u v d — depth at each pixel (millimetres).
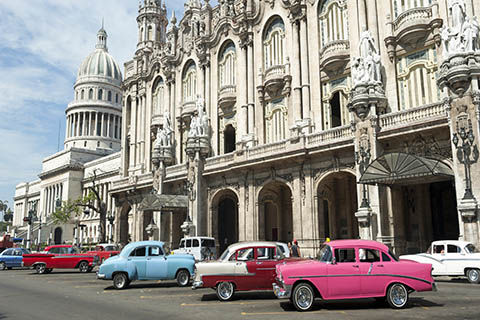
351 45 29578
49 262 29047
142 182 45406
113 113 111938
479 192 20391
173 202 37438
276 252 15875
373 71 26328
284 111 33844
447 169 21719
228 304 14125
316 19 32438
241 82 37344
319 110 31172
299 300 12570
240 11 38656
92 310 13062
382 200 24609
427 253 19969
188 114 42750
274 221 37875
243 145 35562
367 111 25781
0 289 19422
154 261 19500
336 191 32188
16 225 114812
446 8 25062
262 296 16219
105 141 107500
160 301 14992
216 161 36719
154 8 54688
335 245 13102
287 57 33750
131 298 15859
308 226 28750
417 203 26219
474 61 21281
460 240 19750
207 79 41469
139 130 50250
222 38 40781
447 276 20312
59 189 94312
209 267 15266
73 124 109500
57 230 88688
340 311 12289
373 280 12586
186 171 39500
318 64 31797
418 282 12633
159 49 49406
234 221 41562
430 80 25875
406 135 23922
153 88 49781
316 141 28953
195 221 36375
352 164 27016
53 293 17656
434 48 25891
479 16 23656
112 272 18953
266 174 32438
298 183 29859
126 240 50406
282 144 30984
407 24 26484
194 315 11961
